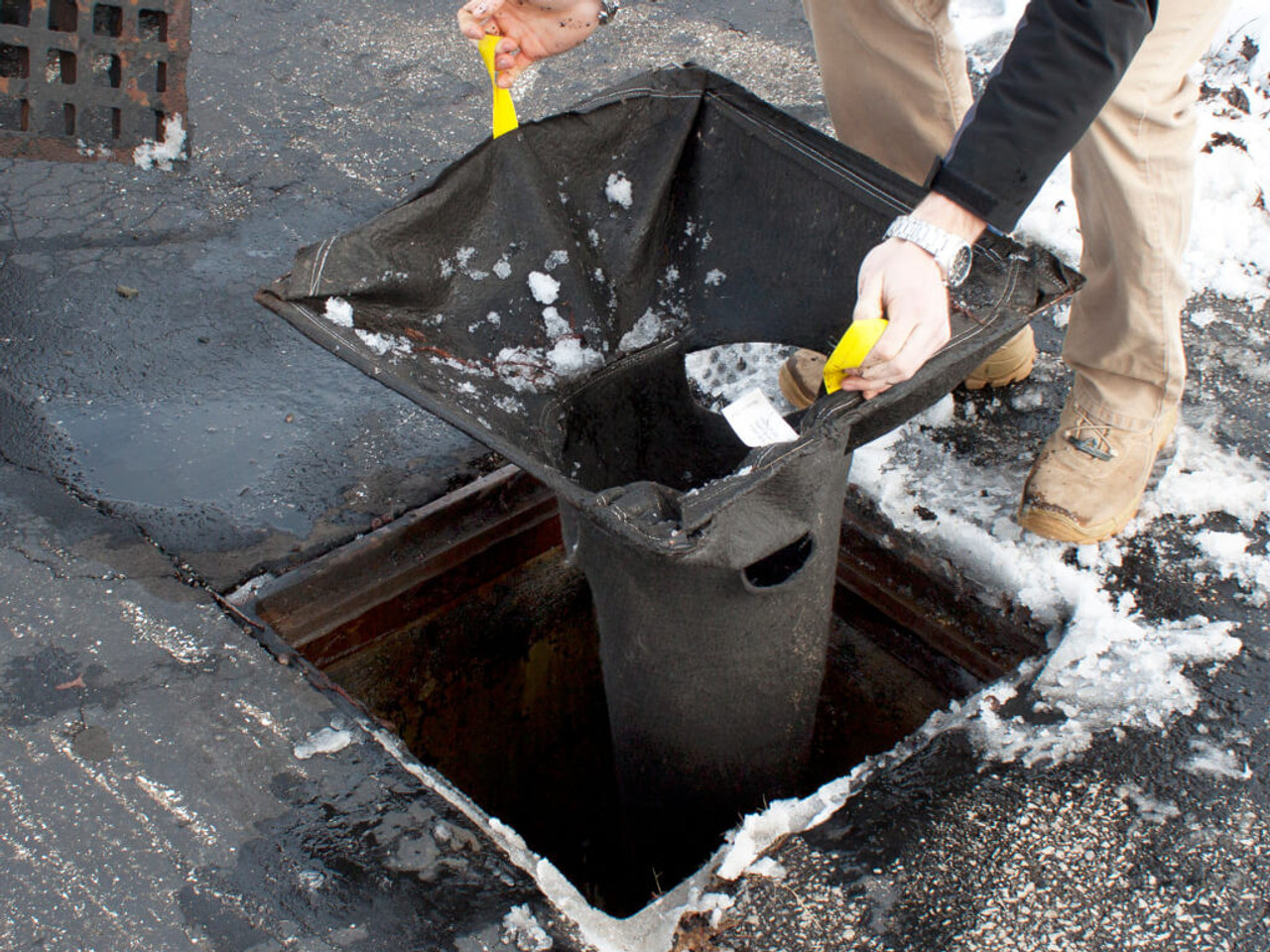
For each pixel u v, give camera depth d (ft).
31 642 6.01
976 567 6.80
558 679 8.76
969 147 4.75
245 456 7.38
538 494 7.59
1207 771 5.57
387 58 11.39
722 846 5.55
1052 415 7.77
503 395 5.46
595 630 8.76
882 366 4.52
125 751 5.54
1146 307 6.09
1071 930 4.93
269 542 6.84
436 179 5.50
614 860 9.83
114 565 6.46
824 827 5.36
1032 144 4.69
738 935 4.93
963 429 7.66
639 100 5.97
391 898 5.00
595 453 5.99
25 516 6.75
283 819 5.29
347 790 5.43
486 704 8.27
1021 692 6.01
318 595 6.77
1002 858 5.20
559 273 5.81
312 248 5.08
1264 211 9.22
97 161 9.16
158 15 9.04
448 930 4.89
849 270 5.65
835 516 5.24
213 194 9.56
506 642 8.08
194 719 5.69
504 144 5.69
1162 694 5.93
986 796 5.46
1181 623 6.34
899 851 5.23
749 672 5.49
